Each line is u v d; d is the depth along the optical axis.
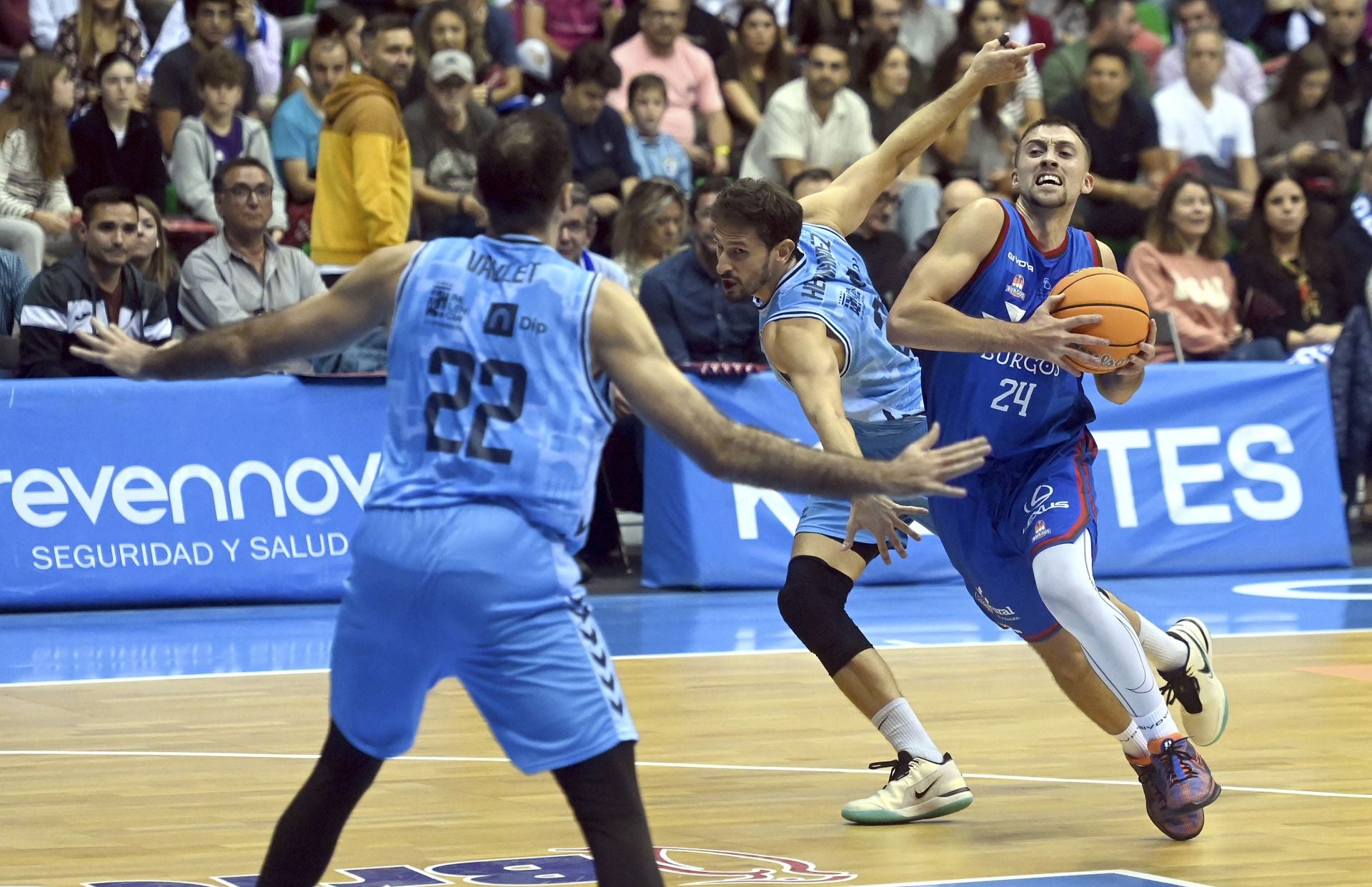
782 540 14.07
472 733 8.65
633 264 14.61
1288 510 15.20
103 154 14.64
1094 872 6.09
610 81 15.80
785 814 7.06
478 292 4.50
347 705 4.54
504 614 4.33
